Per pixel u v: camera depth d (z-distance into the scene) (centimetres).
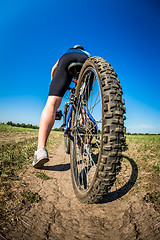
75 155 201
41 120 204
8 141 509
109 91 119
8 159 246
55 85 207
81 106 224
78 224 115
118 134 112
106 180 114
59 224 113
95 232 106
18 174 198
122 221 117
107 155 111
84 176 205
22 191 153
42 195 155
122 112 115
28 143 440
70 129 221
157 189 160
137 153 315
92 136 184
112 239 99
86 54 222
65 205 142
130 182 186
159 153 296
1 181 167
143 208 131
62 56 217
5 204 126
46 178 200
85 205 143
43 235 99
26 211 123
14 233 96
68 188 182
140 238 96
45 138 204
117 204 143
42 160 192
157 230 101
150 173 205
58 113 226
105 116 114
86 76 196
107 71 130
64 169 250
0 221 105
